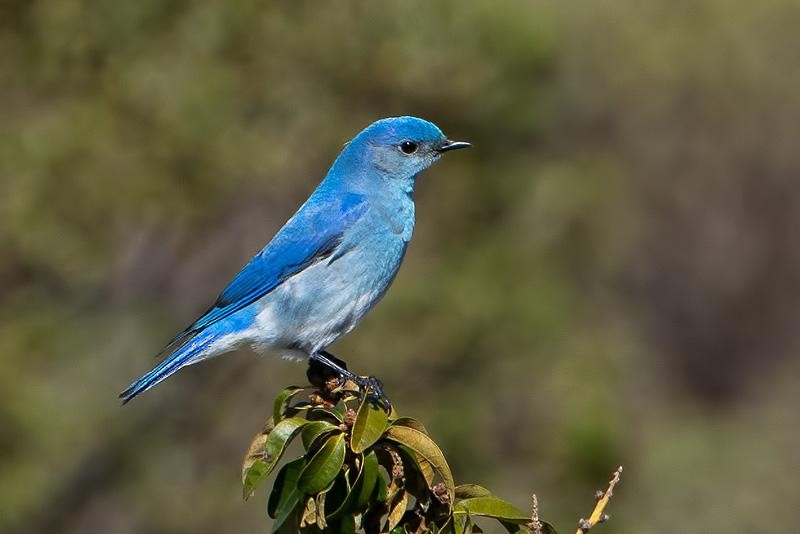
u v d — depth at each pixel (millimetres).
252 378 17719
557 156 17531
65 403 16922
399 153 10484
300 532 7074
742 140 28219
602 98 23766
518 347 16031
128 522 17391
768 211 30031
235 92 16062
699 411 29531
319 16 15961
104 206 16266
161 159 16125
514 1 16141
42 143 15938
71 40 16109
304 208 10406
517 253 16359
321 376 9961
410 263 16062
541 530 6930
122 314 17703
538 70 16562
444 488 6930
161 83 15898
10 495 16359
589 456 15586
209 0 15977
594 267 17703
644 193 28500
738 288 31172
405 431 7000
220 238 17844
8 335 16719
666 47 23172
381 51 15820
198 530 17453
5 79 16344
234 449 17562
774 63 25516
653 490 21688
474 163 16281
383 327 15859
